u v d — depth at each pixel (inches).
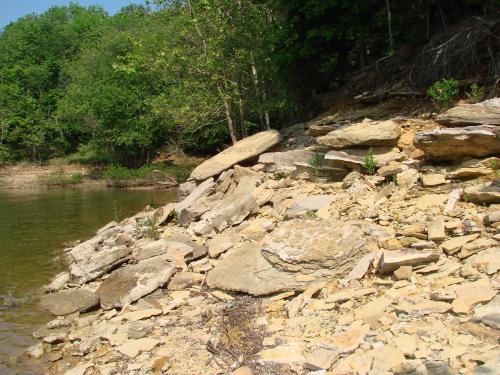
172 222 473.7
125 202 856.3
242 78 712.4
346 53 638.5
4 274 405.4
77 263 382.0
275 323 228.5
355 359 182.7
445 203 289.9
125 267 328.5
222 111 749.9
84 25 2484.0
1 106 1903.3
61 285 354.0
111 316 284.8
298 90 648.4
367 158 367.2
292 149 490.6
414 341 183.8
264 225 342.3
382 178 350.9
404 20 594.6
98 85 1433.3
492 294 198.7
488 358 161.5
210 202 447.8
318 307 231.3
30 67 2142.0
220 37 688.4
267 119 697.6
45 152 1866.4
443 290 212.4
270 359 195.6
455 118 331.6
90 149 1649.9
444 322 191.9
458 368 162.2
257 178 443.8
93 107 1437.0
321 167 410.6
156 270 315.3
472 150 318.7
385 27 607.8
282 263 263.6
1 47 2509.8
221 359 209.8
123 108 1349.7
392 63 539.8
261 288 261.4
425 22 563.5
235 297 268.7
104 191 1101.7
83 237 543.5
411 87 469.4
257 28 671.8
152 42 850.8
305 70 636.7
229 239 340.2
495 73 402.3
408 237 265.6
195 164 1273.4
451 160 337.1
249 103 693.3
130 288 304.3
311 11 560.7
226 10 695.7
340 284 247.3
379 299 221.1
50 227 618.8
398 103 472.4
